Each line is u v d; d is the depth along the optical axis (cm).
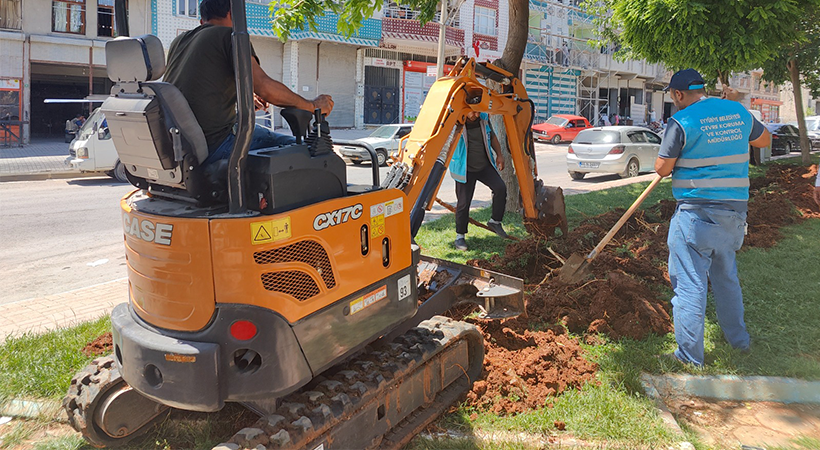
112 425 314
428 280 462
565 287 522
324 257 281
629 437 324
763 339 441
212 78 285
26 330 495
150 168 284
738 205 400
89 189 1345
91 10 2344
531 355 405
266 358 259
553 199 631
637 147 1656
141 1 2391
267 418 265
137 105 260
